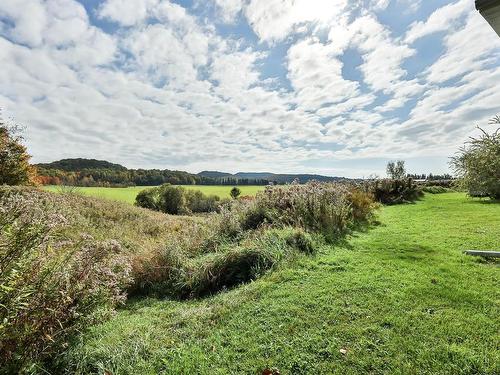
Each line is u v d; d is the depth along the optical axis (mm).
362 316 3131
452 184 18562
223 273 5102
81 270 3160
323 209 7371
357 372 2340
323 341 2750
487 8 2479
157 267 5352
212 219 8781
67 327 2824
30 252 2531
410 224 8227
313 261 5023
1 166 17750
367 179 16031
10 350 2303
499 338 2615
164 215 16781
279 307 3457
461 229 7066
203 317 3443
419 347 2568
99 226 10414
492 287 3676
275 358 2576
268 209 8062
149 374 2471
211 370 2480
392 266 4605
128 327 3283
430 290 3648
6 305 2203
